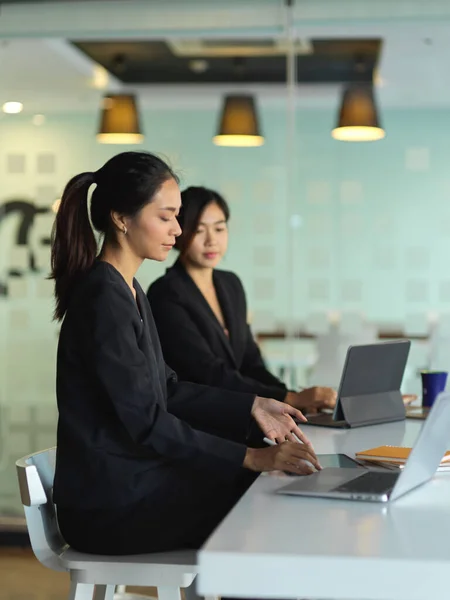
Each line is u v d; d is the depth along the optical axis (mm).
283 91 4891
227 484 2291
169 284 3326
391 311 4715
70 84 4914
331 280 4781
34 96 4930
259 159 4906
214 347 3324
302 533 1410
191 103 4953
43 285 4891
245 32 4582
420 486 1770
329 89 4738
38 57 4898
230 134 4965
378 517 1518
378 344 2719
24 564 4375
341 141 4762
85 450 2115
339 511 1562
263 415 2338
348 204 4754
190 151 5016
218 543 1353
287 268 4840
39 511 2178
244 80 4930
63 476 2131
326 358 4789
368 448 2295
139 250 2287
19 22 4730
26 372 4902
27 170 4930
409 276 4695
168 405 2461
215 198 3422
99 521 2143
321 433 2576
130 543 2139
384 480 1763
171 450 2041
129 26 4668
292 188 4836
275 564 1287
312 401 3041
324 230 4793
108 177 2271
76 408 2139
